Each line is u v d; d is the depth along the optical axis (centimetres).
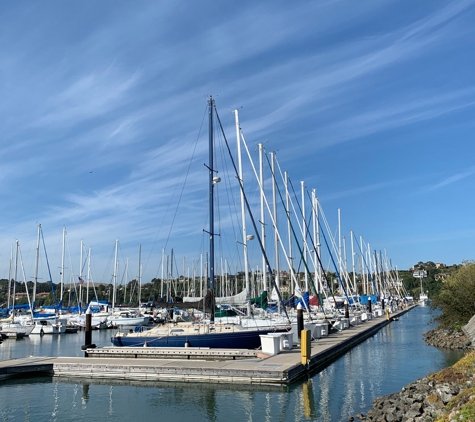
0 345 4303
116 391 1988
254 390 1952
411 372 2364
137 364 2262
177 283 8788
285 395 1873
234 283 7488
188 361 2356
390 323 5928
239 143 3609
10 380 2234
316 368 2392
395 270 14038
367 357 2878
